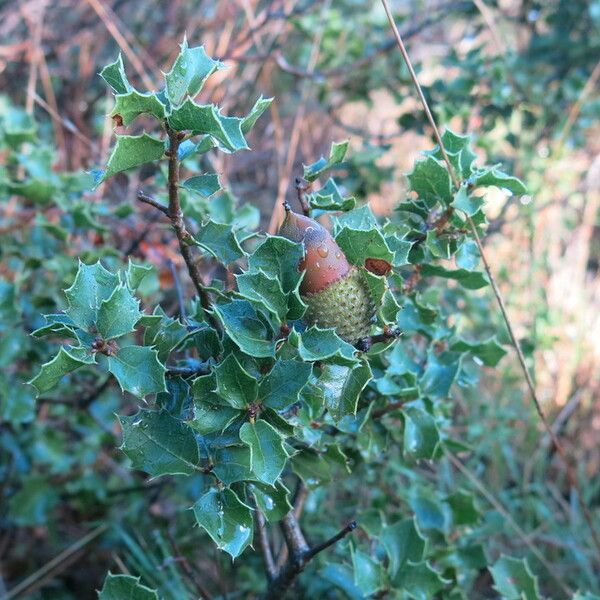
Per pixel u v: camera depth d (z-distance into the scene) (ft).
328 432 0.79
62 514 1.36
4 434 1.23
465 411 1.34
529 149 1.60
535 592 0.84
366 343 0.55
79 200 1.08
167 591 1.07
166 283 1.11
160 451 0.57
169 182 0.56
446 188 0.67
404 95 1.54
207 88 1.51
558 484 1.49
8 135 1.12
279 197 1.34
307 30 1.55
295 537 0.71
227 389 0.53
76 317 0.54
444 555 0.88
